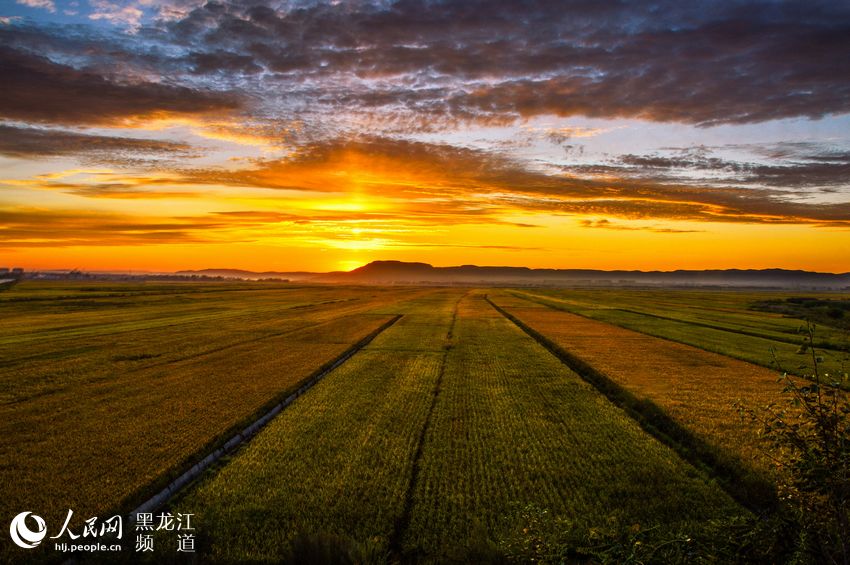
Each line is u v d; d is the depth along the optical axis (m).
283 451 14.16
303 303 83.25
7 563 8.80
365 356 30.25
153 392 20.52
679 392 21.12
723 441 14.98
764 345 35.47
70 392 20.45
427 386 22.16
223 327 44.53
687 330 45.12
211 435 15.30
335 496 11.52
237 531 10.05
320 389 21.56
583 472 12.94
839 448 6.56
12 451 13.93
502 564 8.92
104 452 13.89
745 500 11.66
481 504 11.17
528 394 20.94
